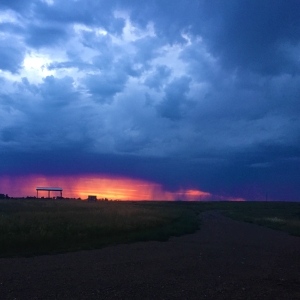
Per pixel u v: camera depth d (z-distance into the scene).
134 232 34.59
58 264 18.41
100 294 12.66
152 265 18.59
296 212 93.38
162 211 66.25
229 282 15.09
